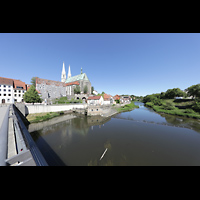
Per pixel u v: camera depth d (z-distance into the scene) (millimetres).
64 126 19312
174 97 62188
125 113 33531
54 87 56844
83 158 9438
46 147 11547
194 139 14031
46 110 27125
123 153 10328
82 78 65250
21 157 2293
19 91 38969
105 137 14422
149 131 17016
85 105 38125
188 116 26703
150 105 53250
